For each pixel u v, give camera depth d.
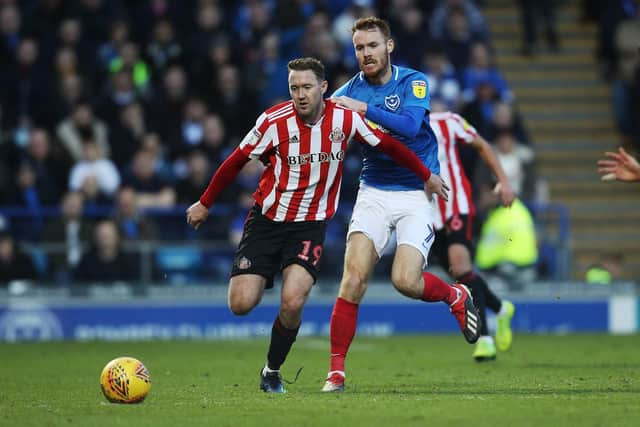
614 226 67.38
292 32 64.19
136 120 58.31
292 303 25.80
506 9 77.75
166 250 53.03
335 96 28.14
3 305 51.66
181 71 59.59
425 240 27.59
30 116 58.44
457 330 54.47
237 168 26.70
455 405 23.14
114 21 63.12
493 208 54.88
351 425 20.16
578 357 38.69
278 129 26.05
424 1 65.94
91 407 23.61
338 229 54.28
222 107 59.69
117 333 52.47
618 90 69.94
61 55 59.94
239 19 65.50
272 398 25.00
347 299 26.88
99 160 55.75
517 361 37.00
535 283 54.72
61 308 52.06
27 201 54.44
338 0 67.94
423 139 28.39
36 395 26.72
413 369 34.12
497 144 57.28
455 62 64.75
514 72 74.00
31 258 52.16
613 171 29.81
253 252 26.39
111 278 52.53
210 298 53.06
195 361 38.22
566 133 71.69
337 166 26.41
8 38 61.38
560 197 68.62
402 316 54.19
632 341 47.47
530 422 20.31
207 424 20.52
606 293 55.03
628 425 19.91
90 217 52.66
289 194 26.20
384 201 27.80
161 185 55.00
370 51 27.45
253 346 46.47
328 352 42.34
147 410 22.83
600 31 70.94
